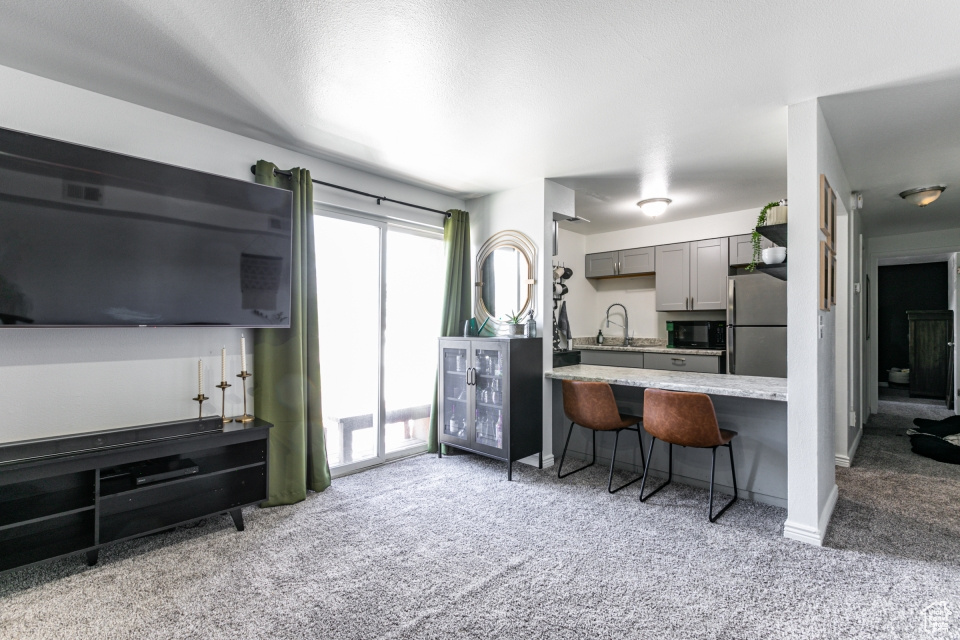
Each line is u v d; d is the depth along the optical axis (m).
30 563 1.91
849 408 3.74
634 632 1.70
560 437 3.95
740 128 2.75
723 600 1.90
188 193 2.49
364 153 3.18
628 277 5.98
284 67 2.10
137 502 2.46
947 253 5.31
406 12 1.71
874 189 3.85
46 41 1.91
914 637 1.67
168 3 1.67
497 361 3.52
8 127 2.04
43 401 2.22
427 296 4.25
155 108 2.52
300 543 2.40
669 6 1.67
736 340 4.50
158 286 2.39
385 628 1.73
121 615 1.79
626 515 2.75
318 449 3.16
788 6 1.66
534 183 3.81
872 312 5.93
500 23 1.77
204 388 2.76
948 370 6.38
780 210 2.82
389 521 2.67
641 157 3.23
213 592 1.95
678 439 2.74
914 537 2.45
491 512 2.79
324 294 3.46
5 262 1.98
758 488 2.96
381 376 3.77
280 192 2.85
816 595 1.93
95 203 2.20
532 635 1.69
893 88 2.24
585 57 2.00
